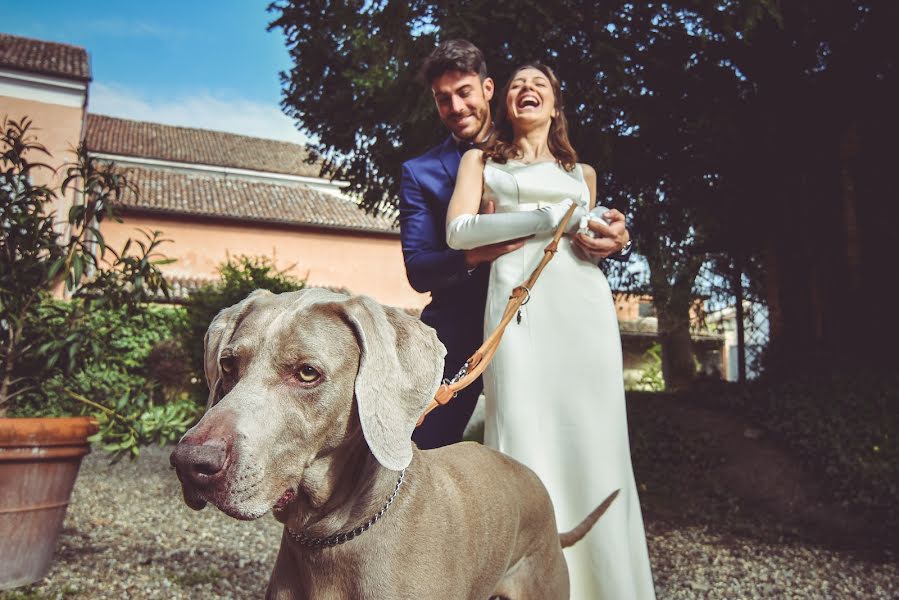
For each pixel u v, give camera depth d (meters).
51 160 16.50
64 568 4.25
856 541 5.63
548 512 2.40
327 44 8.77
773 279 9.33
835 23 7.79
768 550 5.44
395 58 7.34
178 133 27.58
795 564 5.07
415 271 3.00
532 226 2.73
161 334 12.91
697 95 8.27
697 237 10.02
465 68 3.15
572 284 2.83
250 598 3.97
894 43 7.57
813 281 8.80
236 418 1.53
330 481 1.72
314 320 1.72
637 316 24.69
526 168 2.93
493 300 2.84
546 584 2.36
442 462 2.06
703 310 11.47
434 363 1.85
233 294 10.84
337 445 1.72
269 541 5.38
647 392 10.27
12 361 4.04
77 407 4.29
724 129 8.10
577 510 2.71
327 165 9.92
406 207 3.21
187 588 4.07
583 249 2.87
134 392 4.36
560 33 7.16
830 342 8.48
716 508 6.74
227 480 1.46
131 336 12.62
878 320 7.93
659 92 8.20
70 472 3.98
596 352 2.79
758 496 6.81
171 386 12.61
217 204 21.53
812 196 8.64
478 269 3.16
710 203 9.04
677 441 7.98
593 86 7.46
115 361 4.45
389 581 1.73
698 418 8.45
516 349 2.76
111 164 4.22
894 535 5.58
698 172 8.95
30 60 17.25
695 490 7.19
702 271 10.84
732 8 7.15
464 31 6.73
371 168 9.55
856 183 8.15
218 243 20.98
